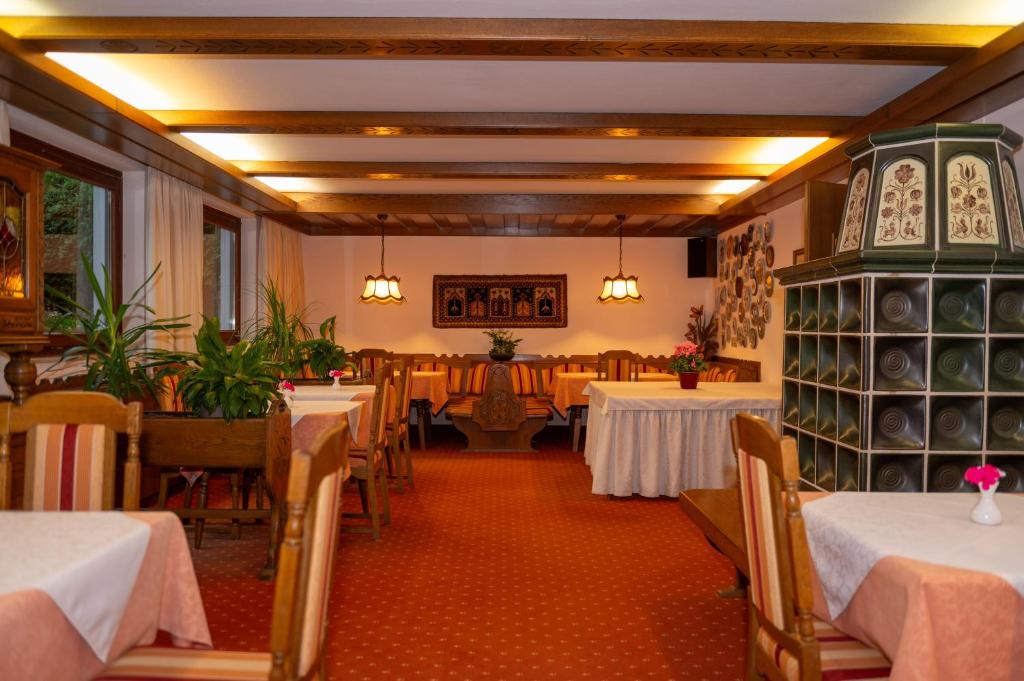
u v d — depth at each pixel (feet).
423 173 18.45
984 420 9.77
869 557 5.42
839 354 10.44
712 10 9.53
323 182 20.84
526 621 9.58
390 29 9.72
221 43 9.92
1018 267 9.70
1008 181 10.20
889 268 9.73
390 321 28.17
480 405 23.17
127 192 16.93
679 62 11.37
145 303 16.66
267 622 9.47
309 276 28.07
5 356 12.00
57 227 14.93
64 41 9.88
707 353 27.55
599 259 28.27
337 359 20.84
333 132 14.42
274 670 4.21
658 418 16.51
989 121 12.48
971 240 9.82
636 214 22.39
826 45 9.94
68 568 4.68
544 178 18.72
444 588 10.82
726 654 8.64
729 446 16.43
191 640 5.96
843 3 9.30
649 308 28.35
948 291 9.93
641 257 28.40
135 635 5.57
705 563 12.07
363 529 13.62
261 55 10.38
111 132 13.73
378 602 10.23
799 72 11.78
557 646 8.82
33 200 9.87
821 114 14.11
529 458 22.44
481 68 11.70
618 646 8.83
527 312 28.22
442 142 16.58
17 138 13.42
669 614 9.86
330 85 12.57
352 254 28.09
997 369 9.88
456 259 28.25
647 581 11.18
